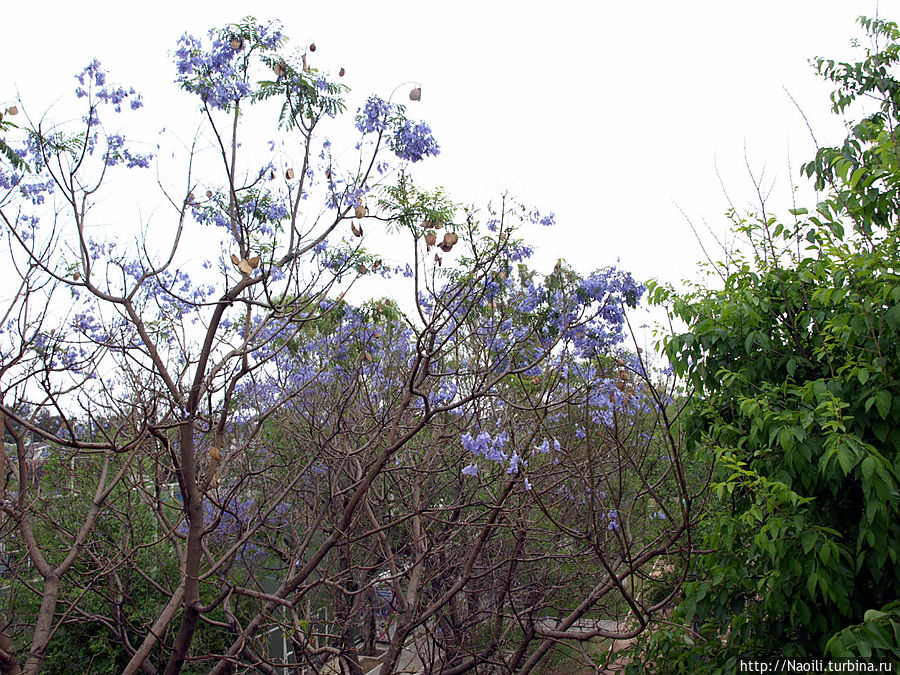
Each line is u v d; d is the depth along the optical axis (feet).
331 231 14.30
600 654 15.81
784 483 11.30
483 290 14.20
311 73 14.28
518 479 14.47
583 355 17.56
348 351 20.49
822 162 14.61
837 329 11.35
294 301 14.83
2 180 15.88
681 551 14.60
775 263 13.62
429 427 19.84
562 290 17.10
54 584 15.26
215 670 15.37
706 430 14.70
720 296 14.55
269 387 23.85
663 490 21.56
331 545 14.75
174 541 19.86
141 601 29.01
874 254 11.41
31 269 15.89
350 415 21.48
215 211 15.99
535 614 20.85
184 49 13.89
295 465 21.75
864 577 12.19
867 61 15.75
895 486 10.73
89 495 23.65
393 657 17.31
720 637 13.92
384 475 22.29
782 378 13.67
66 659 28.89
